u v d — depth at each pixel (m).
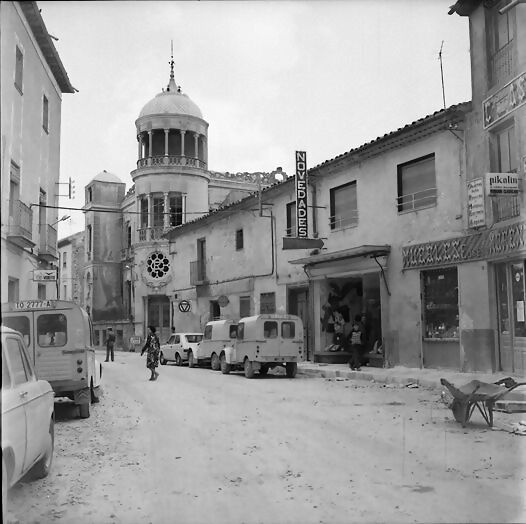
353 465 6.87
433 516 5.07
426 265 16.69
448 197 16.16
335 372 18.27
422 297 17.05
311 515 5.16
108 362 28.22
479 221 14.79
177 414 11.05
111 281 47.81
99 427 9.79
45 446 6.32
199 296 32.75
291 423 9.76
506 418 9.73
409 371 16.58
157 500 5.67
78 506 5.52
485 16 14.66
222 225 30.58
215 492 5.90
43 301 10.68
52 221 24.31
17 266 18.67
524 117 13.02
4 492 4.61
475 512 5.17
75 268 55.00
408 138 17.33
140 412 11.43
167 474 6.62
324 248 21.55
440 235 16.39
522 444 7.77
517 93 13.20
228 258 29.75
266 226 26.20
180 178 40.16
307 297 23.47
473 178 15.28
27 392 5.65
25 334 10.59
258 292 26.70
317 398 12.91
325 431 8.98
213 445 8.12
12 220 18.42
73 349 10.63
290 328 18.64
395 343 17.92
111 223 48.28
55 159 24.86
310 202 22.39
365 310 20.36
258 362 18.23
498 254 14.22
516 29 13.42
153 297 41.53
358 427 9.25
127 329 42.62
